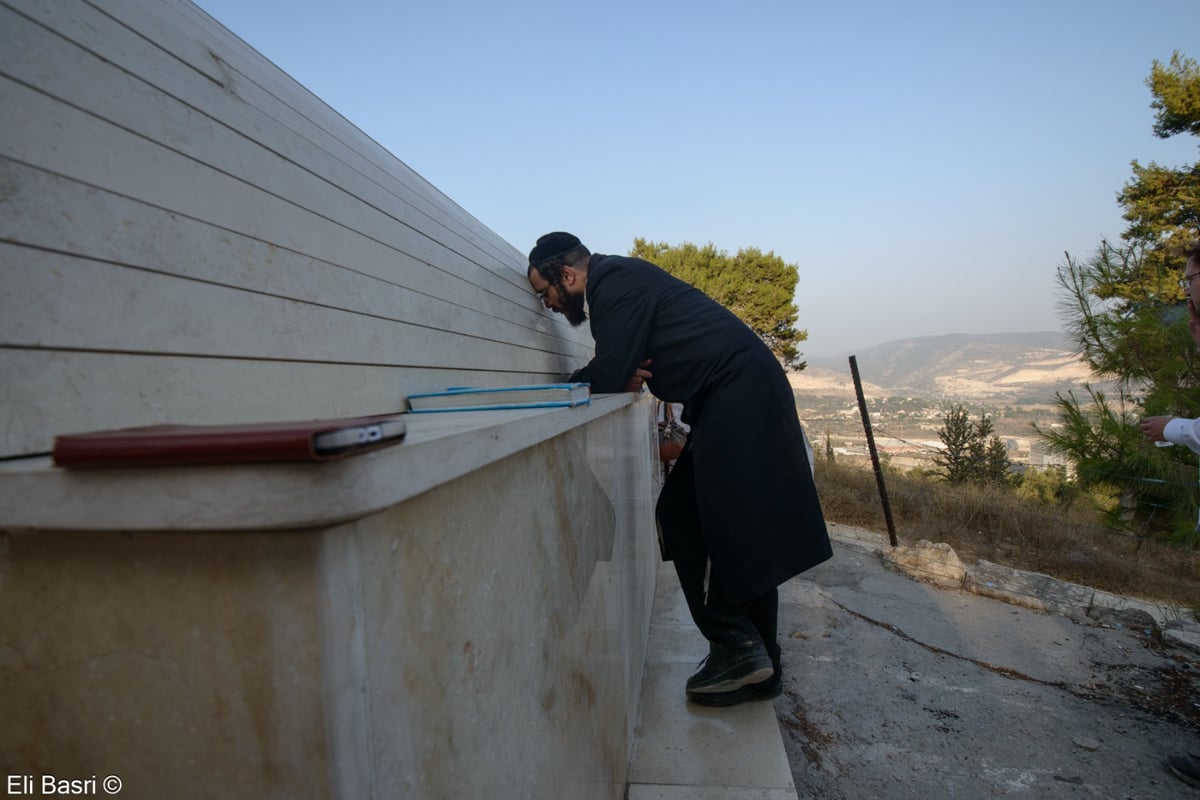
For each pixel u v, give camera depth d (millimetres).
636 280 2025
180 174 811
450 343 1493
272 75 1383
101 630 494
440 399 1154
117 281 654
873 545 5977
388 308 1238
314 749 469
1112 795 2307
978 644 3672
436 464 571
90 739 505
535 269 2250
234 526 437
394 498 492
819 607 4203
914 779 2377
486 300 1918
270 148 1087
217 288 789
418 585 598
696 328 1993
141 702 494
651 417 3980
